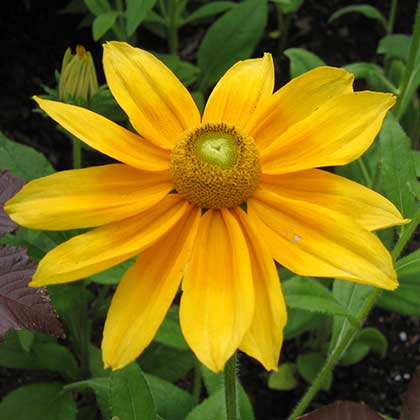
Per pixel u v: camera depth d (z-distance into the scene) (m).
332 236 0.22
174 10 0.46
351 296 0.33
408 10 0.57
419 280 0.35
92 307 0.43
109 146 0.23
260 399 0.42
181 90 0.26
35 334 0.35
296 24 0.56
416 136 0.49
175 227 0.23
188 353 0.38
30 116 0.50
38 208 0.22
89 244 0.22
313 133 0.24
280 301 0.21
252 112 0.26
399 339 0.45
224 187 0.23
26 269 0.25
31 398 0.34
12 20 0.52
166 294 0.21
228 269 0.22
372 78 0.43
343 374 0.43
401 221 0.22
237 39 0.45
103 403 0.31
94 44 0.53
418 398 0.30
